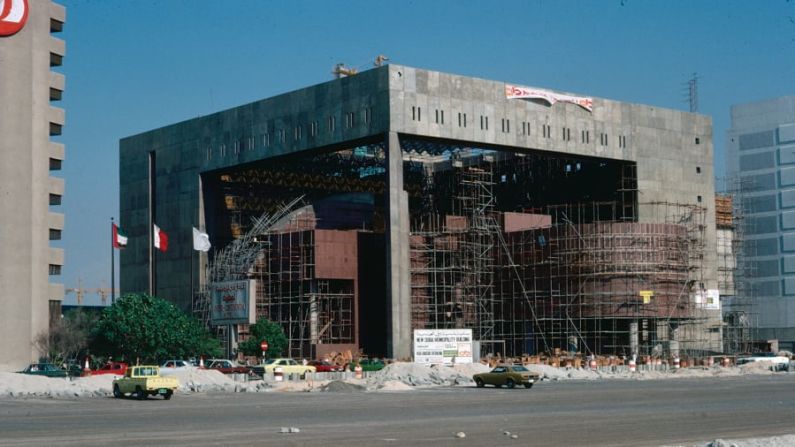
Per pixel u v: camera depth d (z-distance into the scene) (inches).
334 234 5167.3
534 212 5925.2
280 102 5128.0
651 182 5477.4
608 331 5054.1
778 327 7721.5
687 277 5177.2
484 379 3075.8
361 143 4899.1
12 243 4677.7
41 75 4886.8
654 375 3966.5
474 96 4879.4
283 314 5280.5
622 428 1556.3
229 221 5634.8
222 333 5246.1
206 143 5506.9
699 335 5516.7
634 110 5442.9
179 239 5639.8
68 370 3858.3
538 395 2549.2
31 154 4783.5
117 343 4554.6
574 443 1349.7
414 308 5083.7
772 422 1649.9
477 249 5260.8
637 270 5014.8
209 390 2938.0
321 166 5738.2
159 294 5743.1
